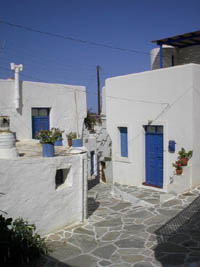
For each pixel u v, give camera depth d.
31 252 5.80
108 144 13.84
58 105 14.00
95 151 14.42
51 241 6.71
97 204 10.09
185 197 9.68
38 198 6.86
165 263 5.46
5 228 5.54
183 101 10.72
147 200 10.27
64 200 7.48
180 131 10.87
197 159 10.71
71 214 7.71
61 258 5.84
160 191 11.59
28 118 12.80
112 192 11.67
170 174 11.30
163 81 11.37
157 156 12.02
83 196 7.97
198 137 10.72
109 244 6.49
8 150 7.03
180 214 8.16
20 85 12.46
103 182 14.03
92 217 8.48
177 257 5.69
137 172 12.60
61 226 7.45
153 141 12.14
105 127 14.49
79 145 9.58
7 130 7.23
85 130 15.38
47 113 13.88
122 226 7.59
